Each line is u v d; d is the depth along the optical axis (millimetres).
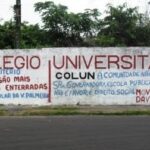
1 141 14273
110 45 44031
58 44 44500
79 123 18250
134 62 24969
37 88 24906
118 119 19641
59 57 24844
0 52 24797
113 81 24984
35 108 23672
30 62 24844
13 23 42969
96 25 45812
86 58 24891
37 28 45188
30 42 43750
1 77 24859
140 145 13570
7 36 42188
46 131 16172
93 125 17625
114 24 46312
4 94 24906
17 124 18062
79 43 44562
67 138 14742
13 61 24828
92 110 22531
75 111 22000
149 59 24953
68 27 44688
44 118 20219
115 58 24906
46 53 24844
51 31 44594
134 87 24984
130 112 21781
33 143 13922
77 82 24906
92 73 24906
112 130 16328
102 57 24891
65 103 24906
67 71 24859
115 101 24969
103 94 24969
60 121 18969
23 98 24938
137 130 16328
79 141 14211
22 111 22266
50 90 24906
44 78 24875
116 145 13570
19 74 24859
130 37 46344
